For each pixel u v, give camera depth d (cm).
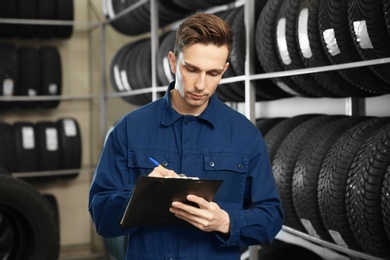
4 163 488
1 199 278
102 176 170
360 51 220
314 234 263
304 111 362
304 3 249
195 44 150
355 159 224
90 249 576
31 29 509
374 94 265
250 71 294
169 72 383
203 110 172
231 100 352
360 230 221
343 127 257
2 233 302
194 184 146
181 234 167
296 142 273
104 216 163
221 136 172
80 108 579
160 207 153
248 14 292
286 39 261
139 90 437
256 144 174
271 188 173
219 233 163
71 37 572
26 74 505
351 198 222
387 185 204
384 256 221
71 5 509
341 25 226
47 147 502
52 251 294
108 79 587
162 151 170
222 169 170
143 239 169
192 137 170
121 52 490
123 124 173
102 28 543
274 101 393
